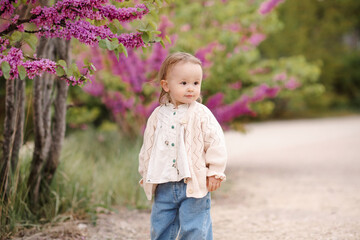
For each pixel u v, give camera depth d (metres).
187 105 2.91
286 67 9.02
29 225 3.88
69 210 4.45
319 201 5.75
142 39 2.65
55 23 2.50
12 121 3.78
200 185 2.74
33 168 4.16
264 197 6.08
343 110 33.19
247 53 8.45
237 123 9.05
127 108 8.78
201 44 7.72
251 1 8.43
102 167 6.26
